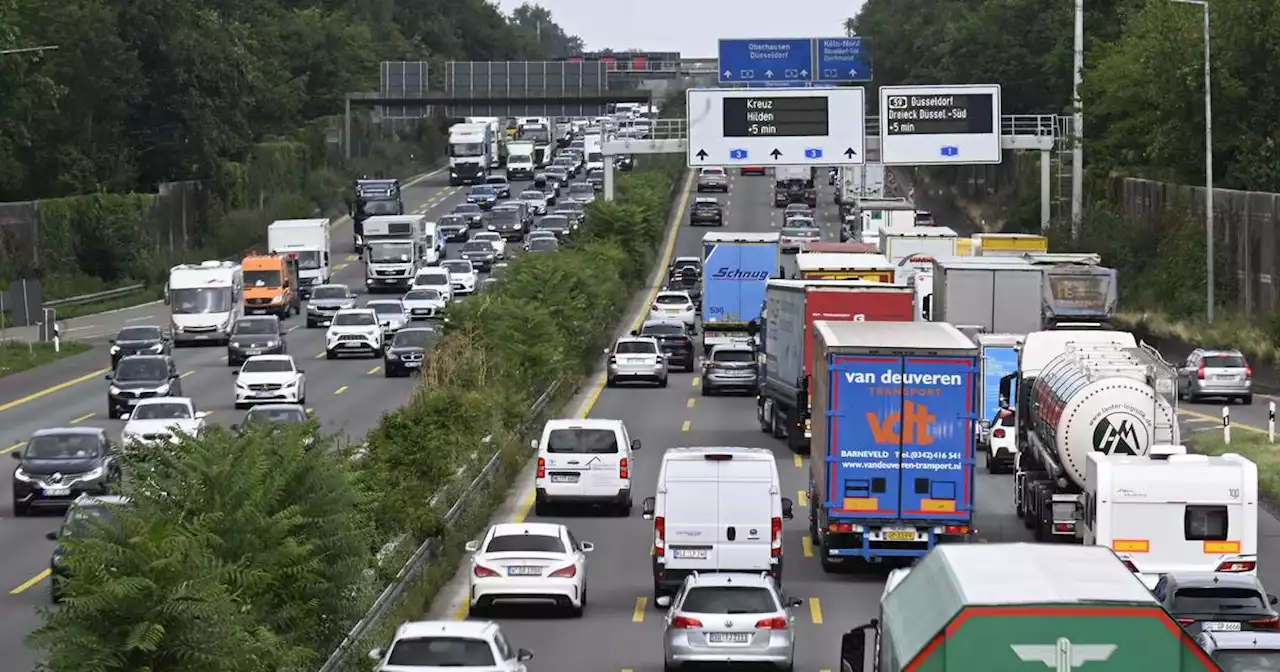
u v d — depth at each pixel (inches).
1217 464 2588.6
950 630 1300.4
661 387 5639.8
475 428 3750.0
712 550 2664.9
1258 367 5748.0
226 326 6752.0
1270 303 6338.6
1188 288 6801.2
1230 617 2180.1
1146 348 3435.0
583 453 3380.9
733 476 2674.7
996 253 5639.8
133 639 1568.7
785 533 3339.1
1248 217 6574.8
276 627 1840.6
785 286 4333.2
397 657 1828.2
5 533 3253.0
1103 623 1291.8
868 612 2625.5
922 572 1486.2
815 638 2442.2
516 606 2640.3
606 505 3459.6
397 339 5733.3
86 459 3454.7
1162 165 7839.6
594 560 3041.3
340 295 7519.7
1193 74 7209.6
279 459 2043.6
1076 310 4872.0
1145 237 7372.1
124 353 5964.6
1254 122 7244.1
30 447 3484.3
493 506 3484.3
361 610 2090.3
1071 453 3051.2
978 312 4648.1
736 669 2199.8
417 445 3176.7
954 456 2854.3
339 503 2069.4
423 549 2753.4
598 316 6269.7
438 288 7647.6
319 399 5073.8
